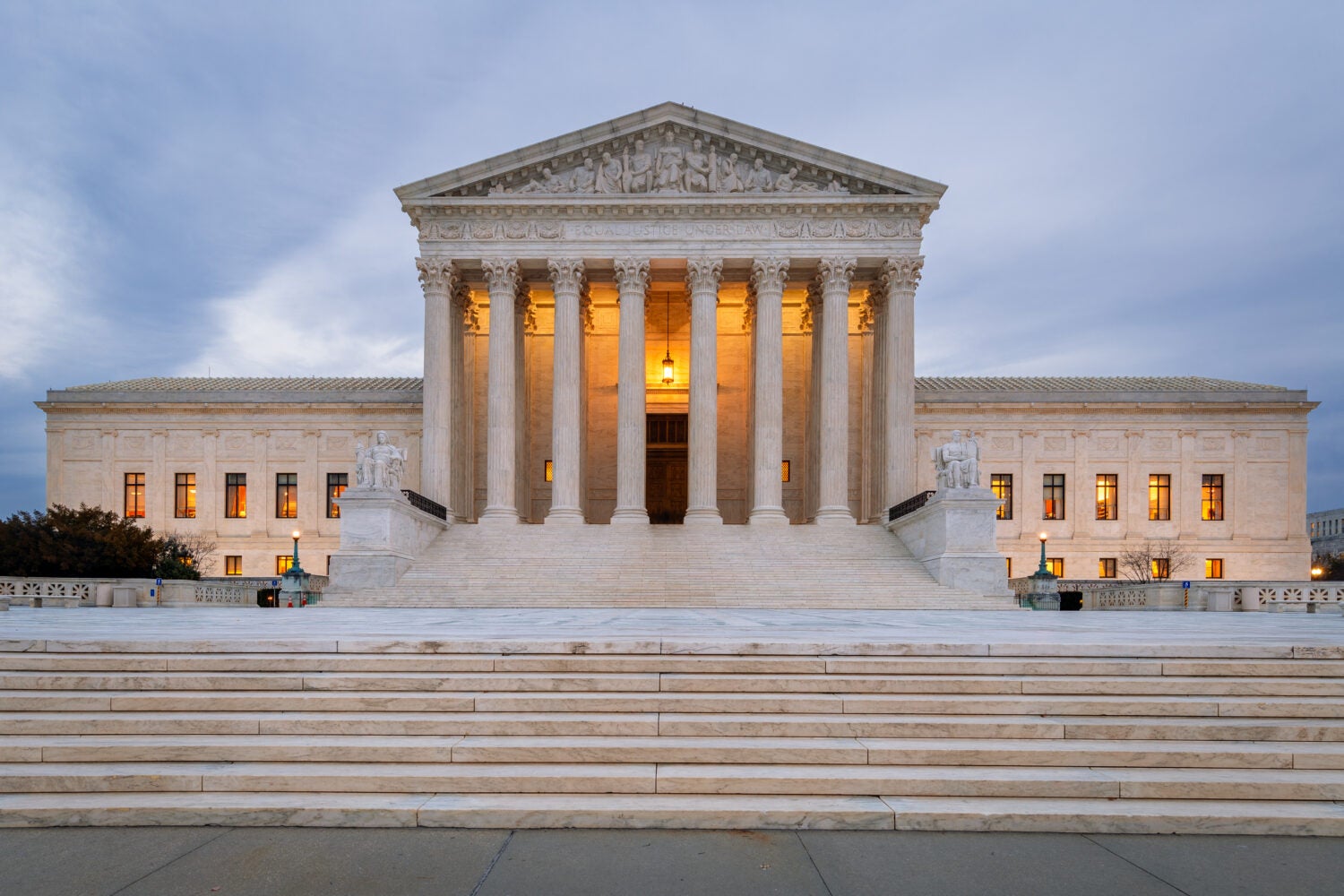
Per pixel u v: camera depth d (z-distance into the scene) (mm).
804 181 45438
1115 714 11148
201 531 56938
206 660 12102
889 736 10773
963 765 10297
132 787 9805
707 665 12195
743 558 36500
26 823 9297
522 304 49062
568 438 44406
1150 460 56875
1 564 39594
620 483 44125
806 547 38219
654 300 57156
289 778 9828
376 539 34062
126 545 41219
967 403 57062
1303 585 34844
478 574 34594
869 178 44625
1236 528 56375
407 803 9477
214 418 57781
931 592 32031
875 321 48219
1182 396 56656
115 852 8641
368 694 11508
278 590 34406
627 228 45188
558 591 32375
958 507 33281
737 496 55219
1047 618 24438
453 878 8078
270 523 57219
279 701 11320
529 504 51656
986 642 12539
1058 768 10250
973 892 7855
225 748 10297
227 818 9328
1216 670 12023
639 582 33438
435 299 44969
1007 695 11633
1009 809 9406
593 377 55969
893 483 44031
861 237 45000
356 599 32188
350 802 9508
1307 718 11086
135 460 57562
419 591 32688
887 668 12180
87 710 11273
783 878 8133
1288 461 56656
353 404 57406
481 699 11312
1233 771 10195
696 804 9500
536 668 12172
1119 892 7883
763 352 44594
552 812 9289
